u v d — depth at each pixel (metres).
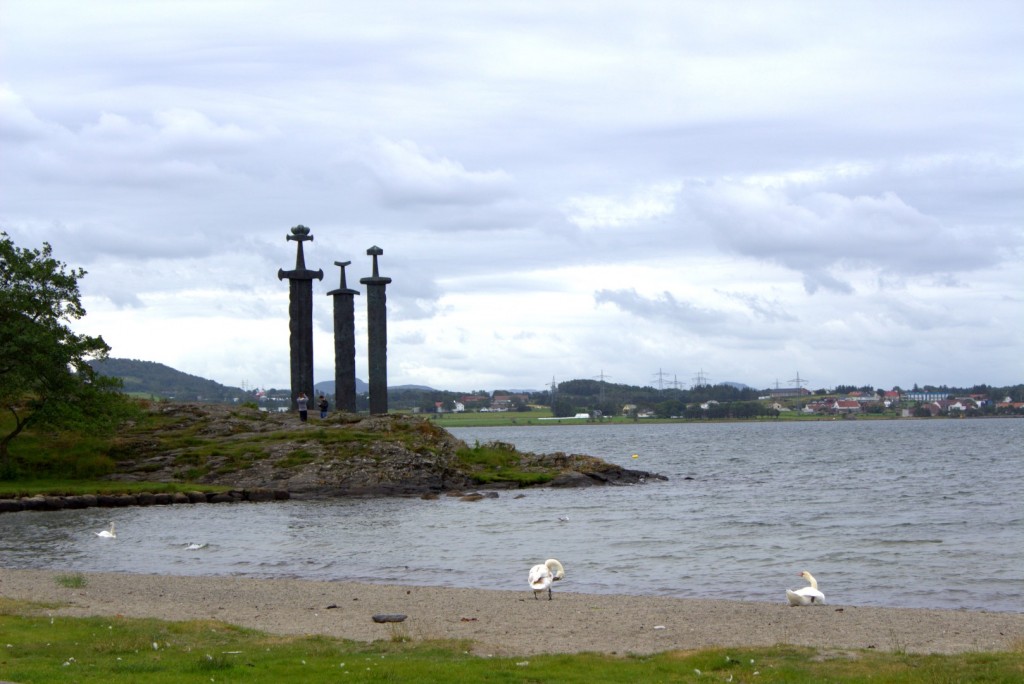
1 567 36.31
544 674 17.48
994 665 17.67
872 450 147.62
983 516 53.09
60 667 17.36
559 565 28.39
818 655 19.33
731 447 169.50
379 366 87.31
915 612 25.64
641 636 22.47
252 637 21.30
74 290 65.75
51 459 65.56
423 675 17.19
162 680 16.47
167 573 35.09
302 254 86.69
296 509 57.69
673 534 45.91
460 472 73.12
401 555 39.62
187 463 68.12
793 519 52.31
